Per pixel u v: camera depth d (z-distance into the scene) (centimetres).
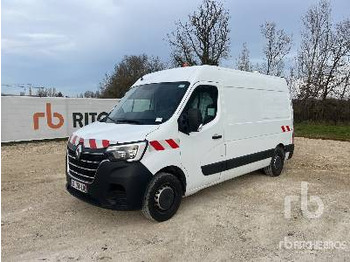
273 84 812
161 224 511
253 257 415
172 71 629
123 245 445
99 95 4838
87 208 580
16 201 619
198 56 3334
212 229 496
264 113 759
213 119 604
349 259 411
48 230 491
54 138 1488
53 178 791
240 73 698
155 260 407
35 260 407
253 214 557
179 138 532
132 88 657
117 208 473
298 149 1300
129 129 512
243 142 683
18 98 1365
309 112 2950
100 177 474
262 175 832
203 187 595
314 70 3022
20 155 1102
